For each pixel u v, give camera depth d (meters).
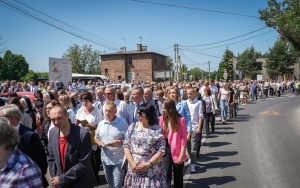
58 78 21.12
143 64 54.25
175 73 39.97
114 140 4.97
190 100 7.55
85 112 6.33
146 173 4.02
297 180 6.64
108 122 5.05
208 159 8.43
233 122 15.66
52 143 3.89
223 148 9.71
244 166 7.72
